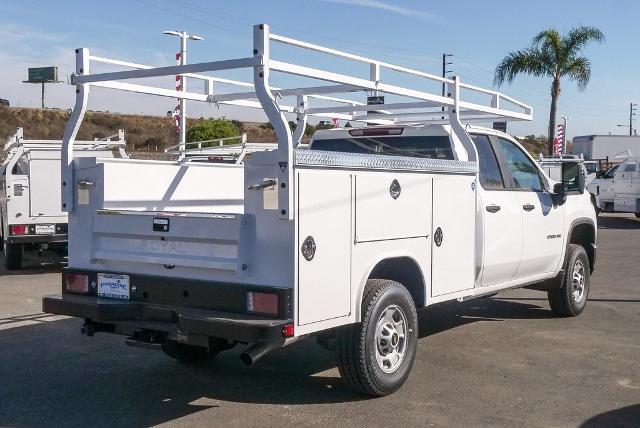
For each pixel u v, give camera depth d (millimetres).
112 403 5910
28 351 7570
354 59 5926
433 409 5703
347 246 5441
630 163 24500
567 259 9016
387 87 6238
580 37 31531
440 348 7605
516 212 7840
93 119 54281
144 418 5555
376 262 5727
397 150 7742
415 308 6172
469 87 7469
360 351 5648
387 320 5945
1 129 53188
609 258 15273
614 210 25188
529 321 8977
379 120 8906
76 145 14203
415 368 6840
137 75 5750
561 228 8758
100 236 5961
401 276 6355
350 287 5492
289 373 6723
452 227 6664
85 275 5992
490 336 8164
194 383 6430
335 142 8227
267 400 5941
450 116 7293
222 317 5109
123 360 7219
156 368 6930
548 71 31953
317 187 5156
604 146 40469
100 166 5961
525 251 8008
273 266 5074
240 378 6574
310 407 5754
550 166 21594
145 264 5672
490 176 7672
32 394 6152
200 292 5363
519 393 6125
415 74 6633
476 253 7219
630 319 9094
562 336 8164
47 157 13570
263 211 5082
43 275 13281
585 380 6508
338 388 6238
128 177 6223
